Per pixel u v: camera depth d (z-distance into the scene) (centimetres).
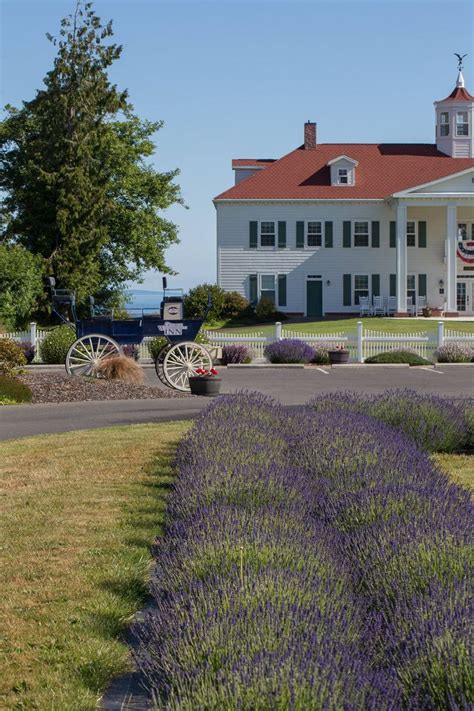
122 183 4909
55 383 1936
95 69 4572
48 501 902
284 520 649
